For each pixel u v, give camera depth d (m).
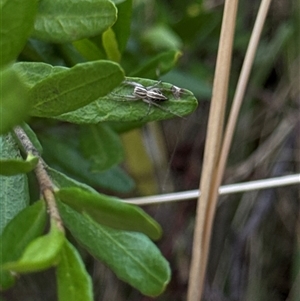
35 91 0.24
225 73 0.31
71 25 0.26
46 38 0.26
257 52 0.56
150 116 0.26
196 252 0.34
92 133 0.36
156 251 0.25
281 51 0.56
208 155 0.32
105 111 0.26
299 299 0.54
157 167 0.54
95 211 0.24
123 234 0.25
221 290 0.57
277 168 0.55
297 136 0.55
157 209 0.56
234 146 0.57
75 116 0.26
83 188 0.25
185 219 0.56
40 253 0.22
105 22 0.26
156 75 0.35
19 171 0.23
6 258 0.23
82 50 0.33
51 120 0.38
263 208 0.56
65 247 0.23
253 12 0.56
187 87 0.44
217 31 0.46
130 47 0.38
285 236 0.59
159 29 0.39
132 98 0.26
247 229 0.56
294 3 0.54
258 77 0.56
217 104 0.32
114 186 0.39
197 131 0.58
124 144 0.47
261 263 0.58
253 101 0.57
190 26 0.42
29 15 0.23
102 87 0.24
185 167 0.57
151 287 0.25
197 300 0.34
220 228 0.58
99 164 0.36
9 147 0.26
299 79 0.55
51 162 0.39
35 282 0.55
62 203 0.24
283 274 0.59
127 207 0.23
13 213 0.25
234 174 0.55
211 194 0.33
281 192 0.58
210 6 0.48
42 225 0.24
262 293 0.57
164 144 0.56
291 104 0.56
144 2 0.42
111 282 0.57
